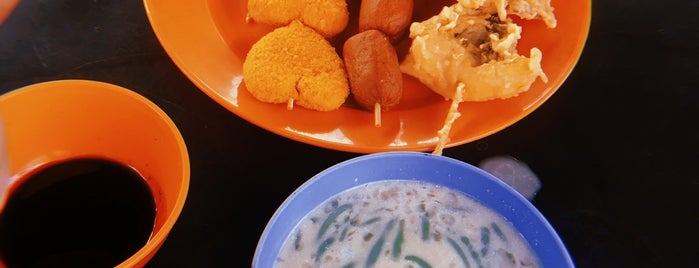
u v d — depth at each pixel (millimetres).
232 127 316
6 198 256
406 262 244
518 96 320
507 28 330
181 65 317
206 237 276
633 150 318
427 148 303
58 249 245
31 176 267
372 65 308
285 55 317
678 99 341
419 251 247
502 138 319
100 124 270
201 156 303
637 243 284
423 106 329
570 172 307
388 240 249
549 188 300
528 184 300
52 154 272
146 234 253
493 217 256
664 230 289
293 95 308
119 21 354
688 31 371
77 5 357
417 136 308
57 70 329
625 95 340
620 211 294
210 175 296
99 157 278
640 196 300
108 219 256
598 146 318
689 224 292
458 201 260
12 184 261
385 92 305
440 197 260
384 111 318
